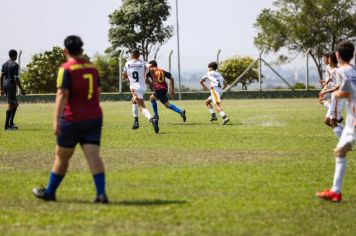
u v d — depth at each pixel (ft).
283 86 422.00
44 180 84.23
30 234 57.26
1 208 67.46
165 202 69.92
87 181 82.43
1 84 163.32
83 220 61.98
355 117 71.72
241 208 67.26
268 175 87.35
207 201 70.44
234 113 234.58
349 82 71.97
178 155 108.58
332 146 121.90
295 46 631.56
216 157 106.01
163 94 178.50
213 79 182.91
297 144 125.18
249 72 423.64
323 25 615.98
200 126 171.73
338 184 71.36
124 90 431.43
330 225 61.36
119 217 63.16
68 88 68.18
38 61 410.72
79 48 69.41
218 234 57.41
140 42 615.16
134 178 84.84
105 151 114.32
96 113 69.21
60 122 68.74
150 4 607.78
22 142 130.93
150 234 56.95
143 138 137.80
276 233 58.18
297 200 71.56
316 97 420.36
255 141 130.82
